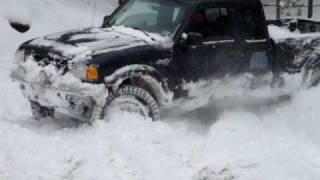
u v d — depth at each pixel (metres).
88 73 5.95
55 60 6.21
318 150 5.92
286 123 6.99
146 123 6.09
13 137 5.83
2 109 7.39
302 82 7.70
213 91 6.85
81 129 6.30
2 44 12.65
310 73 7.73
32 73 6.35
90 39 6.63
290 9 21.88
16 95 8.03
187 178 5.21
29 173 5.23
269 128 6.68
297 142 6.13
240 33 6.98
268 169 5.29
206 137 6.19
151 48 6.37
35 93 6.35
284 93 7.62
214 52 6.76
